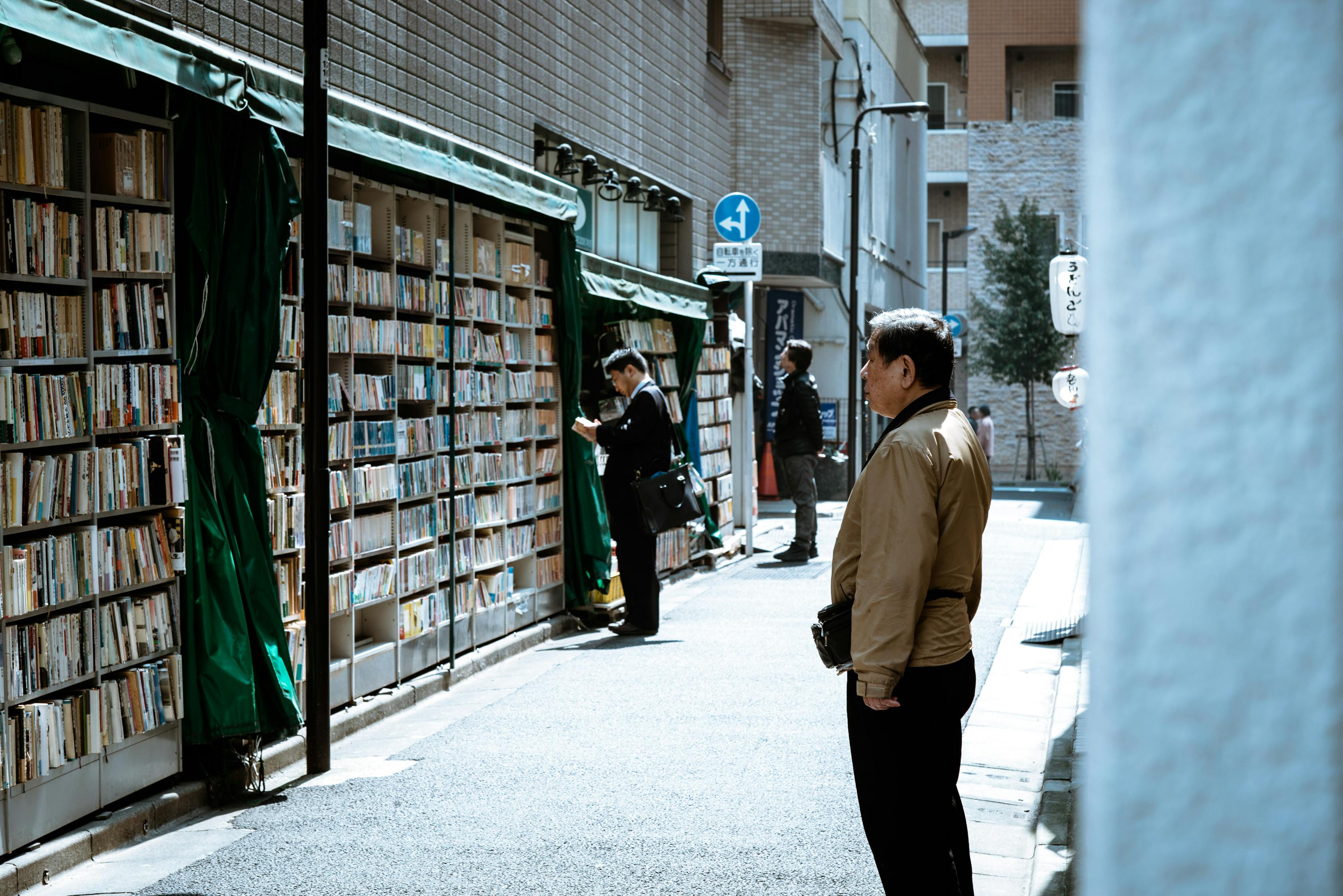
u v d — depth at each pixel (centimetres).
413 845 505
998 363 3825
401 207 858
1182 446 69
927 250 4347
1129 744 71
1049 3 4262
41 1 457
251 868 479
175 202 585
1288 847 69
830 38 2472
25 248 480
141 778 539
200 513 585
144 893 452
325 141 602
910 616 335
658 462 1002
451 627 848
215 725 569
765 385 2536
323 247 602
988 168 4259
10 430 466
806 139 2342
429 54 861
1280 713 69
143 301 548
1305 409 68
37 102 493
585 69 1161
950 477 344
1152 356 70
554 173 1128
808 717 723
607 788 584
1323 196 68
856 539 360
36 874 461
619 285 1177
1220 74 69
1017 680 830
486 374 942
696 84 1515
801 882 457
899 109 2100
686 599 1198
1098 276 72
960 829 368
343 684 729
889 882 353
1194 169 69
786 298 2600
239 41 646
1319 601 68
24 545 477
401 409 877
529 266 1024
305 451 629
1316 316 68
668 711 742
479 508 940
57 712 487
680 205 1488
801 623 1055
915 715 348
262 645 607
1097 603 72
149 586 564
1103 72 71
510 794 577
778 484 2555
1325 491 68
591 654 934
